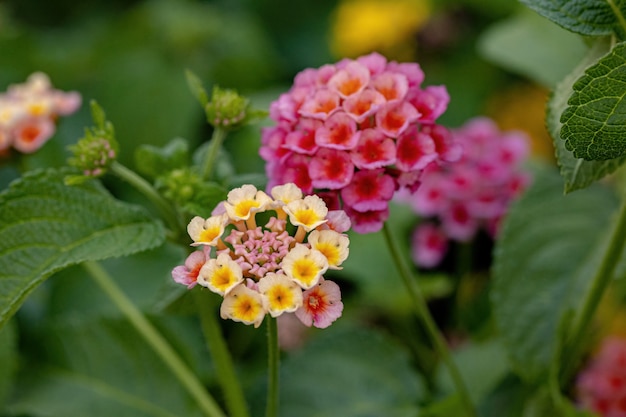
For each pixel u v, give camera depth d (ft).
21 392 1.33
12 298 1.07
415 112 1.05
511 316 1.29
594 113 0.99
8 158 1.27
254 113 1.14
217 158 1.18
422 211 1.45
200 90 1.15
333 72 1.09
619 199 1.34
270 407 1.06
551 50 1.47
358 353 1.32
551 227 1.32
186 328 1.45
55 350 1.35
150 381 1.33
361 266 1.47
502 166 1.43
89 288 1.48
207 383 1.39
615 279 1.26
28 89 1.29
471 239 1.47
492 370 1.38
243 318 0.95
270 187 1.09
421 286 1.45
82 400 1.32
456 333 1.52
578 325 1.19
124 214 1.11
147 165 1.18
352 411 1.29
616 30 1.03
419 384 1.30
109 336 1.34
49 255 1.08
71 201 1.10
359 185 1.05
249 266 0.97
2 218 1.08
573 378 1.44
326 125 1.05
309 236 0.98
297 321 1.49
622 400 1.38
